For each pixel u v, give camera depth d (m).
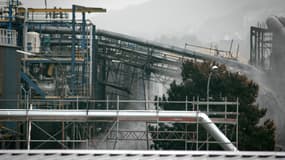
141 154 24.11
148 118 36.00
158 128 52.34
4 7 60.91
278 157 23.92
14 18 60.72
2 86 42.44
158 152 24.17
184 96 56.62
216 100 54.38
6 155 23.80
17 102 44.12
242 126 51.25
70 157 23.75
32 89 56.59
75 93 61.59
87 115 35.38
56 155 23.95
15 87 44.03
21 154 23.98
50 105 57.03
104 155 23.98
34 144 50.41
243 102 53.38
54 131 50.62
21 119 35.50
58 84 61.75
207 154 24.20
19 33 62.03
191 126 49.22
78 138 49.22
